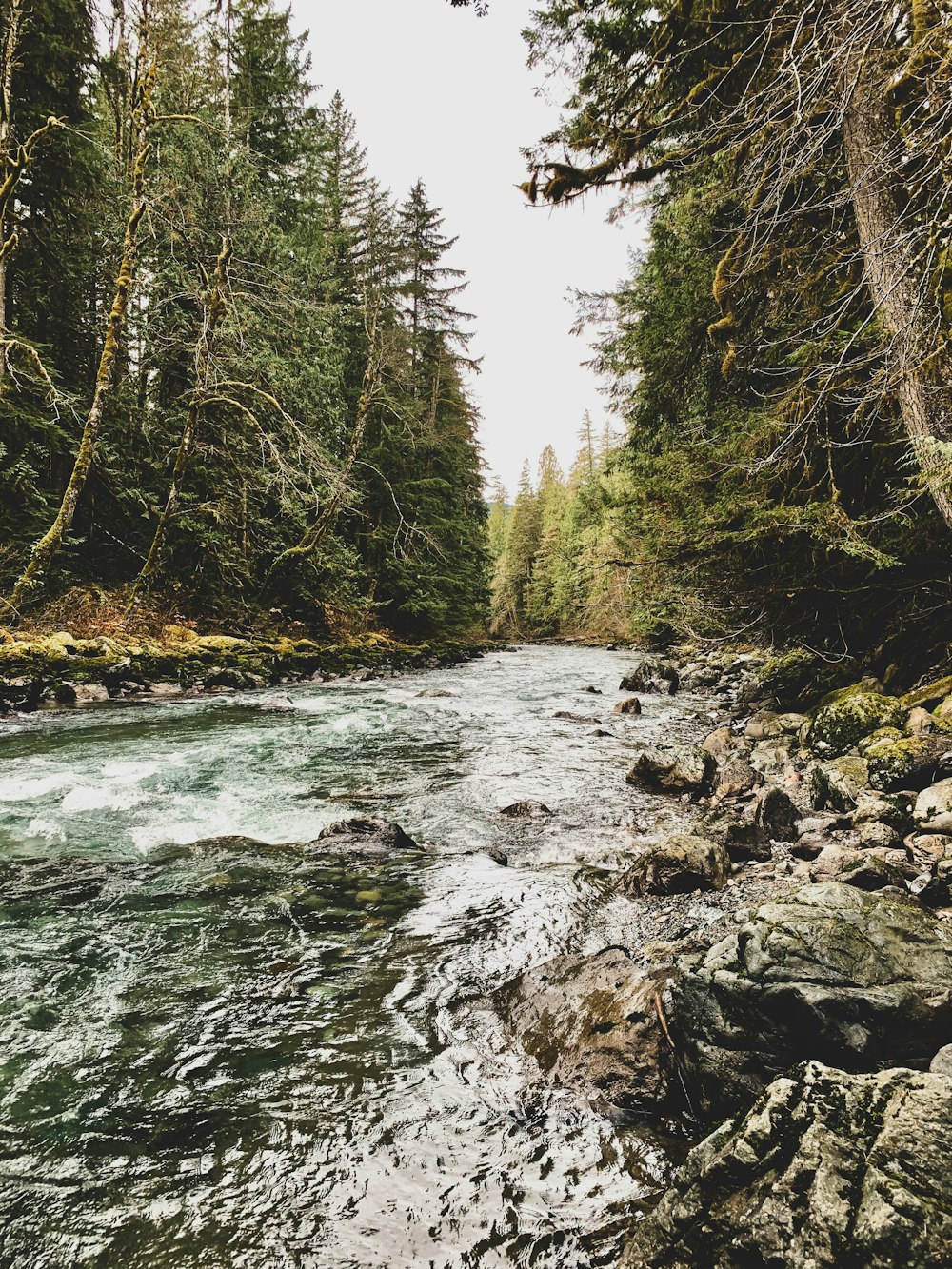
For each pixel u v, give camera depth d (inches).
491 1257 75.0
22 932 150.4
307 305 710.5
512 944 150.1
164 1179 86.4
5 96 523.8
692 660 921.5
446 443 1294.3
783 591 370.6
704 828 226.5
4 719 407.8
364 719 471.8
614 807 263.7
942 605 326.3
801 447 307.9
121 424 687.7
